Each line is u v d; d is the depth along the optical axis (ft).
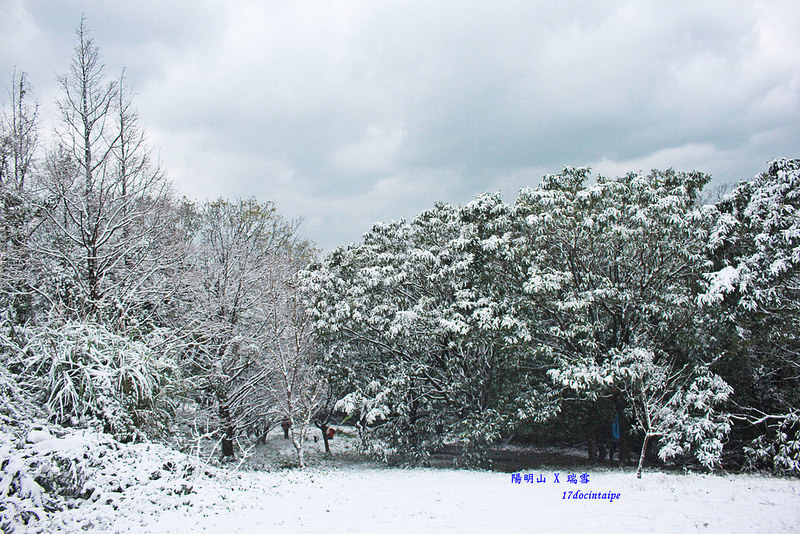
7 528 22.26
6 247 45.39
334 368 67.46
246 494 37.04
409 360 65.87
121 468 31.96
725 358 51.57
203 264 64.28
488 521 29.76
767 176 51.24
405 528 28.63
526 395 54.44
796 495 32.76
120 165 53.21
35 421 32.40
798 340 47.75
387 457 62.80
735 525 26.13
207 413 54.13
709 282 49.65
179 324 55.21
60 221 51.24
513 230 59.21
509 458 72.13
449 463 66.69
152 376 41.22
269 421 68.59
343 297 67.10
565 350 56.70
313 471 55.67
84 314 42.01
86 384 35.81
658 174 58.39
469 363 61.98
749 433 53.01
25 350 36.27
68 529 24.06
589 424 61.16
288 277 66.64
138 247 52.70
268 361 62.64
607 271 57.00
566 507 32.42
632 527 26.96
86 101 50.44
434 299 63.26
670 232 51.37
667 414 49.88
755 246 48.67
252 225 69.56
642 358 47.65
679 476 44.45
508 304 55.36
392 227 76.38
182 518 28.91
